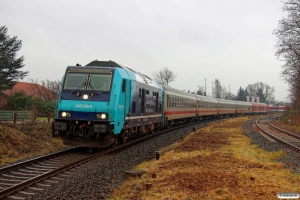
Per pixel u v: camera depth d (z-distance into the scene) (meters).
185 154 14.20
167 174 9.96
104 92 13.99
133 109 17.12
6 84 42.22
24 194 7.91
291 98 48.25
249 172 10.22
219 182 8.68
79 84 14.30
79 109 13.90
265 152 15.17
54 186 8.65
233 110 66.19
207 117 52.75
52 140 18.50
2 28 44.88
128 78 15.97
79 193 8.10
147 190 8.27
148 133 23.45
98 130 13.40
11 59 43.62
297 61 33.41
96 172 10.38
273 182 8.94
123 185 9.04
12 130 16.16
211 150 15.47
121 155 13.94
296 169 10.81
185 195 7.61
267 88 161.12
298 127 33.69
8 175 9.88
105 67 14.69
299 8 30.25
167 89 28.97
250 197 7.45
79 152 14.67
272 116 76.94
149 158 13.80
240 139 20.94
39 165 11.52
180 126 33.75
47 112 29.69
